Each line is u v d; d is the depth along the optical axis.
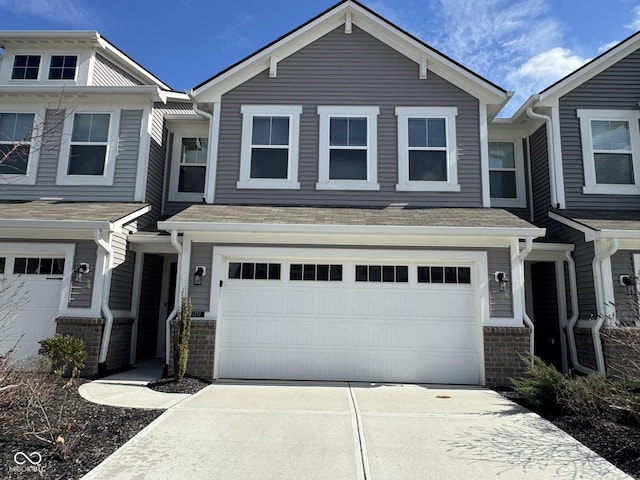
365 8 9.95
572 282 9.30
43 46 11.98
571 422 5.52
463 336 8.23
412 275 8.42
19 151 9.76
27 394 5.06
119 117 10.49
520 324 8.09
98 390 6.89
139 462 4.14
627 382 5.77
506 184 11.62
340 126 9.91
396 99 9.95
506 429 5.29
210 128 9.91
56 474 3.81
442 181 9.62
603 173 10.11
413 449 4.62
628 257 8.55
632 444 4.66
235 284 8.45
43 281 8.77
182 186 11.69
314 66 10.11
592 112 10.27
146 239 9.51
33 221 8.20
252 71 10.09
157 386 7.30
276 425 5.30
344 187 9.62
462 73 9.75
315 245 8.41
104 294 8.62
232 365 8.23
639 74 10.40
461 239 8.34
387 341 8.26
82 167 10.33
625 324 7.92
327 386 7.65
